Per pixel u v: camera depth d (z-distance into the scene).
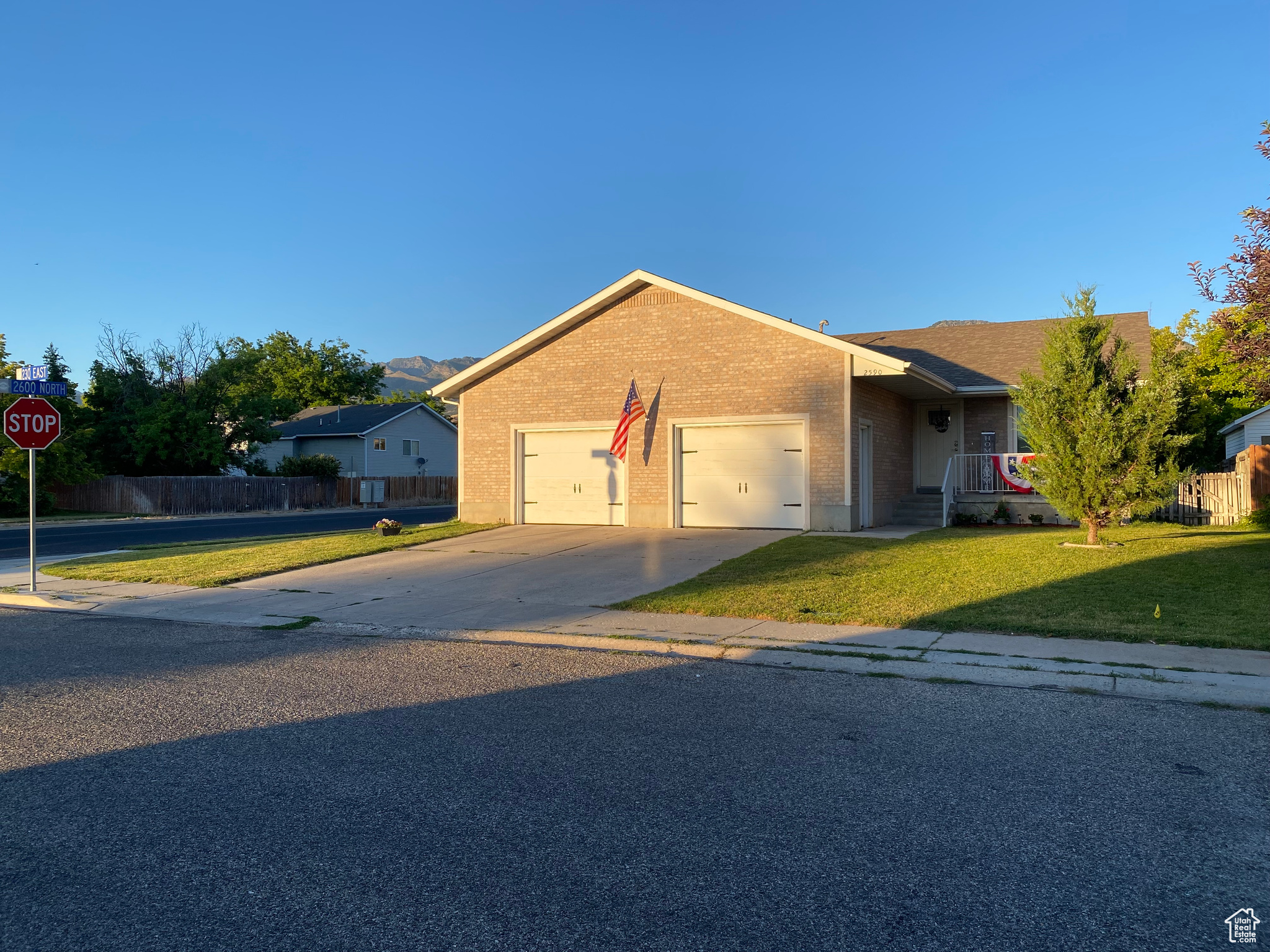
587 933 3.28
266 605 11.41
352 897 3.56
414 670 7.68
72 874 3.80
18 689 7.10
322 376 77.88
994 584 10.86
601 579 12.78
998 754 5.26
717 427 18.83
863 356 17.28
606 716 6.13
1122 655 7.46
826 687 6.88
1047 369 14.57
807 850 3.96
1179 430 27.09
